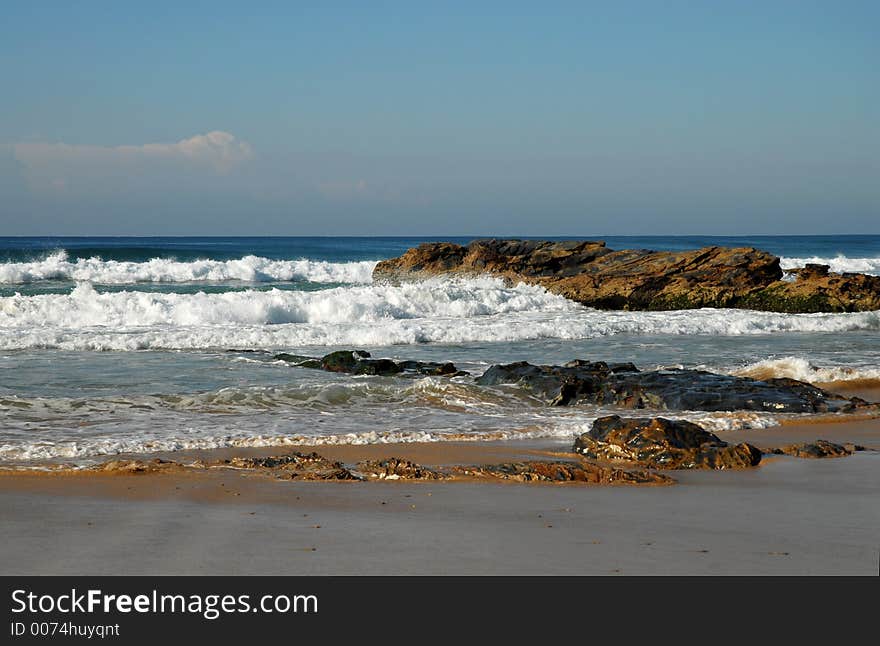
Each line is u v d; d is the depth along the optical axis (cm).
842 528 693
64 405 1311
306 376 1667
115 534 655
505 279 3722
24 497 782
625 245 13700
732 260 3503
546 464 919
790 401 1362
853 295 3203
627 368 1581
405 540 645
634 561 596
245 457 991
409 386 1470
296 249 8925
